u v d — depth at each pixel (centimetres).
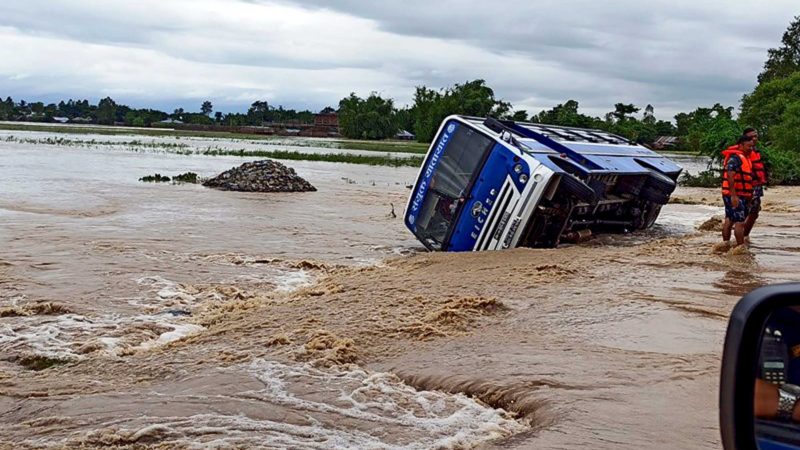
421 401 650
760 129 6825
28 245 1596
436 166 1616
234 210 2422
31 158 4722
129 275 1307
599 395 639
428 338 825
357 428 585
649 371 704
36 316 1013
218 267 1427
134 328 952
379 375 711
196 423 590
